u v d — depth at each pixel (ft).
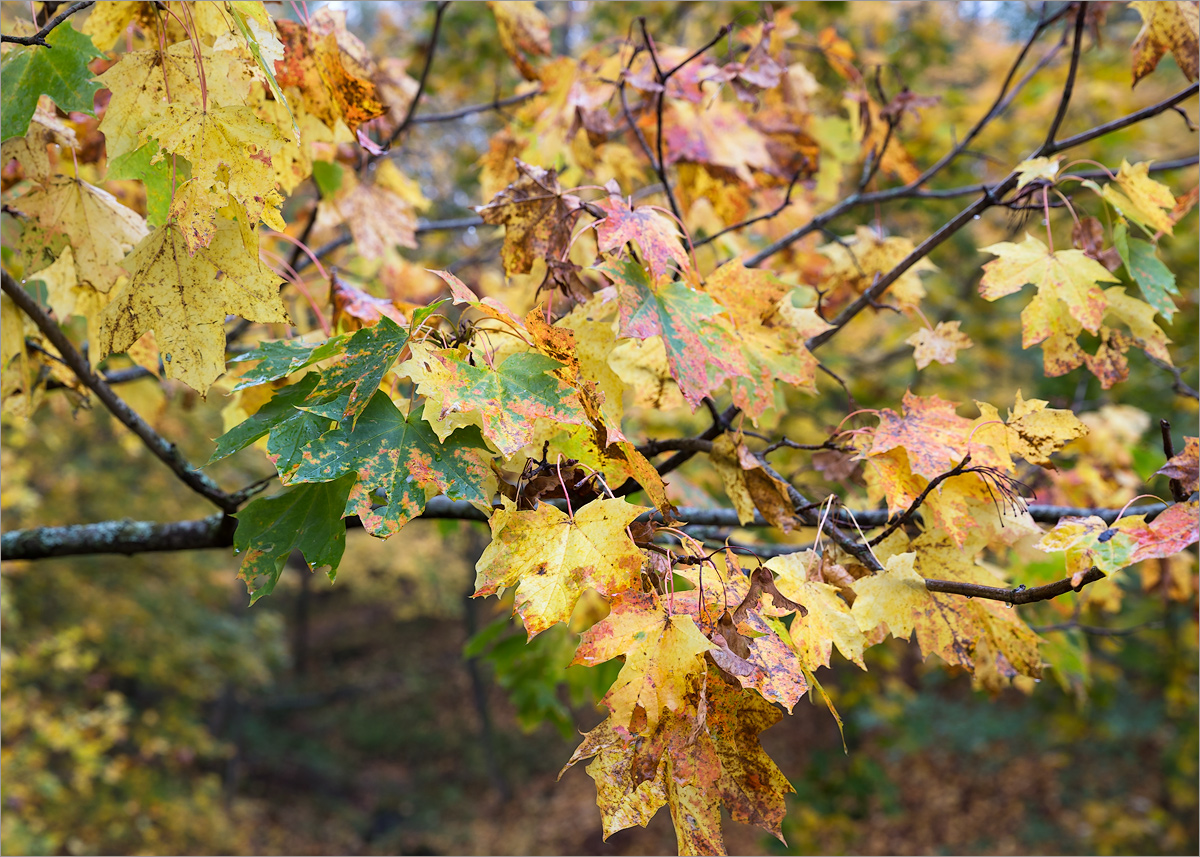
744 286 4.78
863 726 23.48
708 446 4.89
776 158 8.09
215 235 3.74
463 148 15.23
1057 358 5.16
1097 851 25.90
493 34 13.57
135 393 7.63
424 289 9.12
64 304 5.76
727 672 3.03
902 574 4.09
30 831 23.82
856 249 7.64
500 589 3.23
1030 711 35.99
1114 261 5.48
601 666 8.82
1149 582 7.96
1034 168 5.39
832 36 8.60
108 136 3.87
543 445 3.65
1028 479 7.68
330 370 3.53
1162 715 28.48
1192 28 5.40
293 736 53.26
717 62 8.14
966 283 16.48
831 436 4.93
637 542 3.58
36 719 23.65
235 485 32.04
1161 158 15.38
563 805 43.73
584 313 4.42
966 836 30.86
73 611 32.04
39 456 28.12
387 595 54.54
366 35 19.75
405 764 50.52
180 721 36.81
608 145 7.99
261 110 5.31
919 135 12.60
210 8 4.11
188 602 36.73
